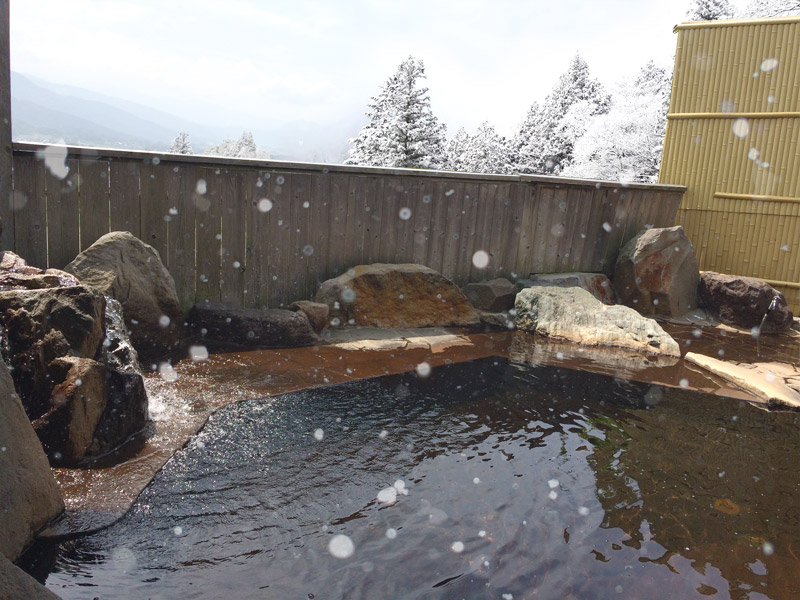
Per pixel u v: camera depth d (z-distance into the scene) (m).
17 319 3.03
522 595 2.12
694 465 3.32
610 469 3.20
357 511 2.61
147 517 2.46
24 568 2.09
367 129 29.92
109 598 1.96
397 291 6.25
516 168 35.00
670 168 8.70
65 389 2.80
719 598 2.17
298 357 4.91
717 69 8.12
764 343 6.67
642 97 19.73
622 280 7.93
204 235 5.36
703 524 2.69
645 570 2.31
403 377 4.57
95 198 4.74
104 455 2.96
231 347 5.03
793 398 4.51
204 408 3.66
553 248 7.84
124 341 3.77
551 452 3.37
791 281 7.99
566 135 27.69
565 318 6.27
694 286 7.82
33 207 4.47
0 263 3.81
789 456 3.53
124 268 4.34
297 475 2.91
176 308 4.84
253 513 2.54
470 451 3.31
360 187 6.24
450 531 2.49
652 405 4.29
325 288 6.03
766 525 2.72
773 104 7.79
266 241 5.75
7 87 4.20
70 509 2.46
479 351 5.54
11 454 2.24
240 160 5.35
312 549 2.31
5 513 2.10
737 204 8.24
